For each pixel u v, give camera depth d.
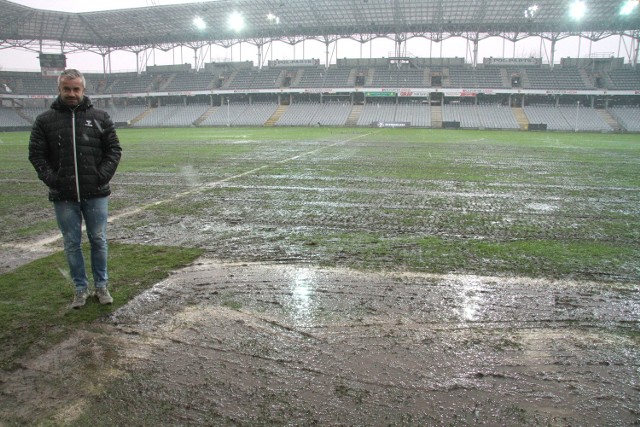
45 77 62.78
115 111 68.62
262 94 67.19
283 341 3.79
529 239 7.07
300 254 6.25
